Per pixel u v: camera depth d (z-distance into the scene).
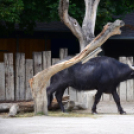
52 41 34.97
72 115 18.89
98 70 20.94
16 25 32.28
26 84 23.52
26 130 14.26
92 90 21.86
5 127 14.91
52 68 18.12
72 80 20.88
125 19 34.78
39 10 25.98
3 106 20.11
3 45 34.06
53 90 20.88
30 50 34.44
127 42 34.19
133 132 13.90
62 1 22.80
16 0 23.58
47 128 14.63
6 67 22.89
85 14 24.41
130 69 21.25
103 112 21.56
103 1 25.86
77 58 17.97
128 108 23.36
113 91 21.19
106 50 34.00
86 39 24.11
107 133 13.69
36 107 18.69
